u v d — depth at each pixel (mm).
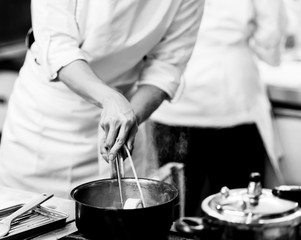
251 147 3576
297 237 1245
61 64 1751
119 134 1551
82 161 2186
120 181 1498
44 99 2146
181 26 2055
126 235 1289
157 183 1514
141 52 2041
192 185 3186
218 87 3381
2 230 1423
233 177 3568
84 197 1476
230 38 3340
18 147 2254
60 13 1829
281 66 4105
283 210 1243
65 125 2150
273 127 3805
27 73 2234
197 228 1369
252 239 1202
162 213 1324
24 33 4375
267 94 3818
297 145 3807
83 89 1693
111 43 1952
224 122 3441
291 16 4215
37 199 1584
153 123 2400
